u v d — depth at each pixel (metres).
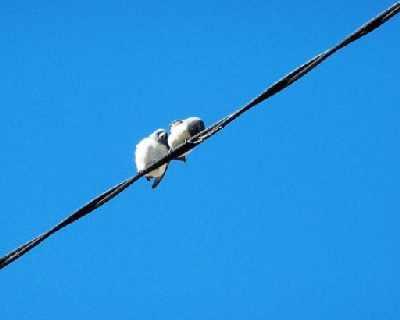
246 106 9.09
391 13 8.13
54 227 10.55
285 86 8.75
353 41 8.34
